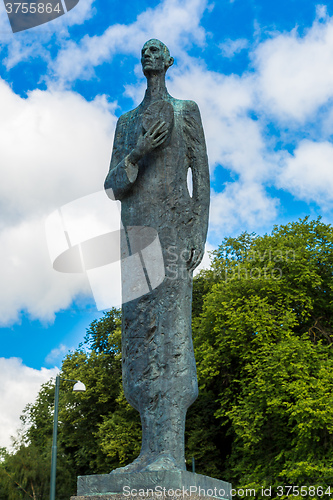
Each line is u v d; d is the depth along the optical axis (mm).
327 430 19672
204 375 23250
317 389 19406
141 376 5613
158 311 5719
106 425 26141
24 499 28750
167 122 5953
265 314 21953
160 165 6035
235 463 23250
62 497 29156
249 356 21891
